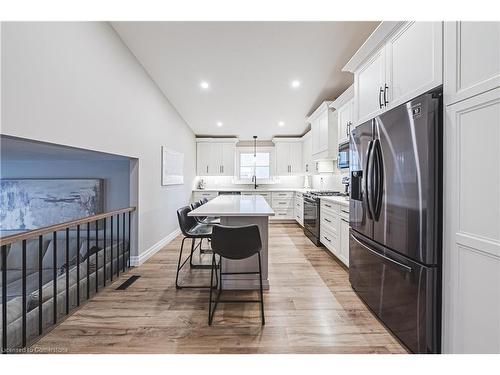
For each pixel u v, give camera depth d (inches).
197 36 98.3
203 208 102.4
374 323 77.3
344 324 76.9
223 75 131.6
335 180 199.6
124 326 75.7
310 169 237.5
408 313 62.9
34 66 61.9
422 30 62.2
